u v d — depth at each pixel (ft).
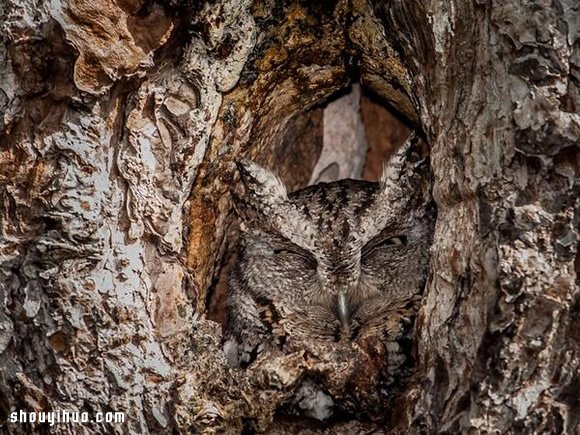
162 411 18.44
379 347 20.88
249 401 19.56
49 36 18.45
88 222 18.53
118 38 18.83
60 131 18.67
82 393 18.10
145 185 19.29
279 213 21.93
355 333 21.43
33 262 18.45
